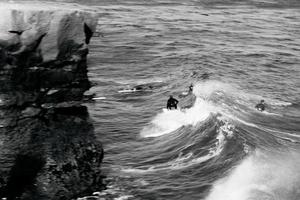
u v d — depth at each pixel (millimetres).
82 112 25875
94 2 84188
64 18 22859
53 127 23141
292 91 39875
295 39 65562
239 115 30391
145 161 23609
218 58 50844
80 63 24391
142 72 43094
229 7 94625
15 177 20016
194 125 27406
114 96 35094
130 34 60500
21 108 22203
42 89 23094
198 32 66062
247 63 49750
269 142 25391
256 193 19484
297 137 27484
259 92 38406
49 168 21000
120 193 20391
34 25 21875
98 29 61781
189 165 22766
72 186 20562
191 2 97750
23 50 21828
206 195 19859
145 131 27797
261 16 85125
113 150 24938
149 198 19922
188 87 37406
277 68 48531
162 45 55719
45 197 19703
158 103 33344
